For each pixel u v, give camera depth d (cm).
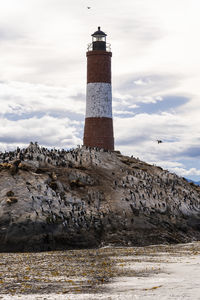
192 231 7988
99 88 9994
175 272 3625
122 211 7362
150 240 6812
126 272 3681
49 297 2595
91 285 3022
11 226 6000
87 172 8400
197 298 2422
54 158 8450
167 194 8844
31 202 6556
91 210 7138
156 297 2486
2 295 2680
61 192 7281
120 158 9875
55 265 4216
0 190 6731
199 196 9844
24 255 5212
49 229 6169
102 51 9956
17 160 7631
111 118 10156
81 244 6269
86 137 10112
